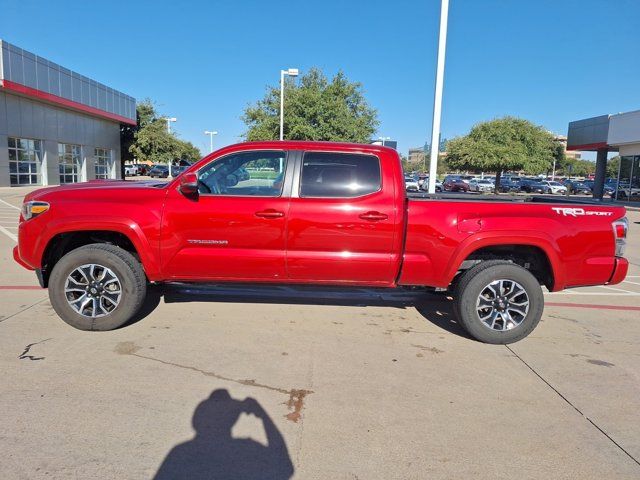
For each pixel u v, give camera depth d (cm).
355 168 497
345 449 312
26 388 377
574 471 298
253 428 333
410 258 494
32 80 2639
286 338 506
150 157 4388
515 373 438
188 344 478
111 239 532
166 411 351
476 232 489
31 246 495
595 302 713
